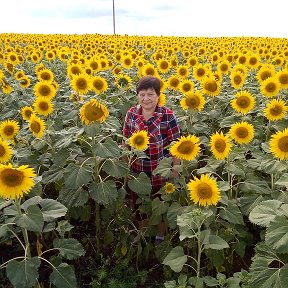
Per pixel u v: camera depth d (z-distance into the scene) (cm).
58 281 167
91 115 188
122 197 216
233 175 228
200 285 158
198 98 317
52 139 240
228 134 237
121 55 671
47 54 710
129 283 209
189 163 218
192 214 160
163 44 1168
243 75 432
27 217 153
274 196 198
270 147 214
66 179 192
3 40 1305
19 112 353
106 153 190
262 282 141
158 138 232
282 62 606
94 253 237
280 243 130
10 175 143
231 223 198
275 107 295
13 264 157
